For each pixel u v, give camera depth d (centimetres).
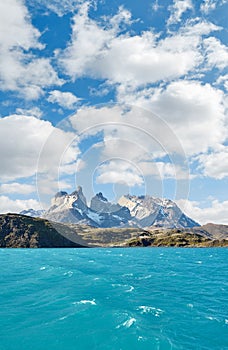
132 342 1645
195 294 3066
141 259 8431
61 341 1677
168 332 1822
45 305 2475
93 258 8606
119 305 2497
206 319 2108
